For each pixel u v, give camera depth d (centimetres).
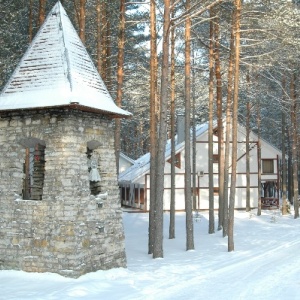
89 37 2461
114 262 1406
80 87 1369
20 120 1368
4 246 1334
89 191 1351
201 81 3388
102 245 1363
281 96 3228
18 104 1327
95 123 1407
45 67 1395
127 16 2377
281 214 3388
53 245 1276
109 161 1443
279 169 4247
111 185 1435
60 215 1280
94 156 1430
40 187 1494
